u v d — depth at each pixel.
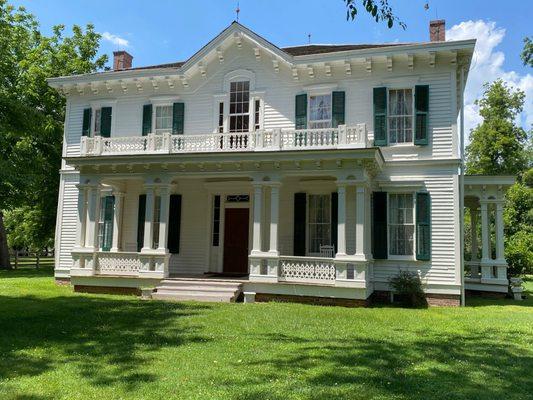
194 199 17.98
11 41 26.14
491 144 38.25
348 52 15.71
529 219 33.88
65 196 19.23
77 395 5.30
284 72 17.00
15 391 5.41
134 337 8.44
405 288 14.31
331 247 15.77
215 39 17.22
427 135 15.20
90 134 18.88
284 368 6.46
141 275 15.37
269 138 15.29
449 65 15.37
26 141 23.83
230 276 16.56
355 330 9.52
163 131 18.23
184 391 5.45
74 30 29.94
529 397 5.55
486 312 12.67
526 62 17.34
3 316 10.48
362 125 13.97
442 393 5.61
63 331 8.91
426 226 14.97
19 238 38.38
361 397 5.36
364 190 13.66
